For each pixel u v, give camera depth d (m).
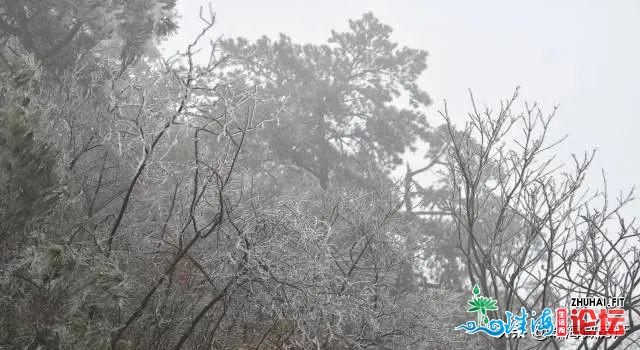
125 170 7.54
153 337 6.45
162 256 7.07
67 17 9.84
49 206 5.66
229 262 6.70
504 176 5.89
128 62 8.01
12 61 6.31
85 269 5.67
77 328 5.34
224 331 7.21
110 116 6.82
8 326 5.11
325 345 7.49
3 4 9.38
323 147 19.33
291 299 6.55
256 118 15.77
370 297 9.25
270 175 17.34
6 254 5.41
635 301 4.85
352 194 9.95
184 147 7.93
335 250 8.98
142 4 9.67
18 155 5.43
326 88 20.44
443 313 9.14
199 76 6.11
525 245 5.56
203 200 7.10
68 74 7.76
